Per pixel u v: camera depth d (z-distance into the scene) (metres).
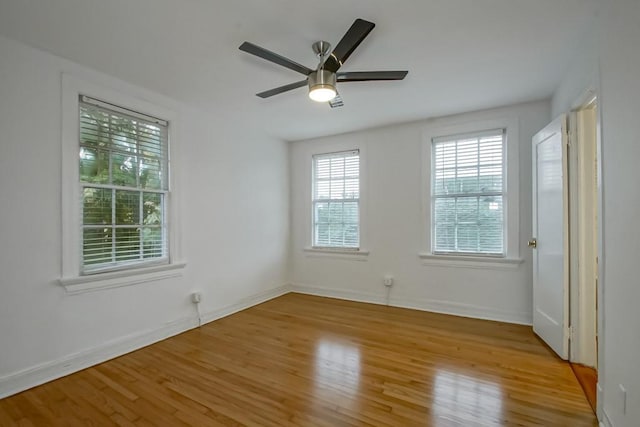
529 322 3.36
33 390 2.15
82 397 2.07
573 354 2.50
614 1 1.60
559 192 2.56
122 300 2.76
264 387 2.18
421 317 3.66
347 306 4.13
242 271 4.04
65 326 2.39
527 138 3.35
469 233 3.70
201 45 2.22
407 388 2.15
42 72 2.28
